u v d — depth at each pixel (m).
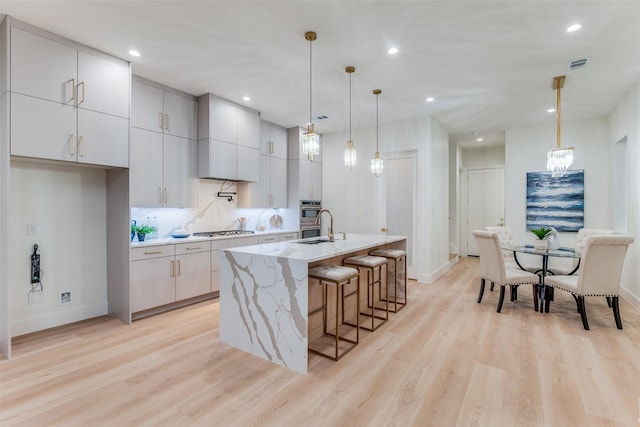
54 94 2.69
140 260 3.32
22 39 2.52
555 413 1.82
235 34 2.69
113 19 2.48
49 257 3.12
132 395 2.00
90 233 3.40
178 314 3.55
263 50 2.96
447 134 5.99
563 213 5.19
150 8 2.34
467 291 4.53
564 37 2.69
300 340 2.32
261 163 5.19
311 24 2.54
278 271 2.44
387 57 3.07
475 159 7.76
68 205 3.25
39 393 2.02
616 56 3.01
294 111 4.77
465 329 3.10
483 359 2.48
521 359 2.48
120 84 3.12
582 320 3.11
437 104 4.40
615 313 3.10
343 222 5.96
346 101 4.31
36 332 3.00
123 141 3.15
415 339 2.87
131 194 3.46
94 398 1.97
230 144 4.36
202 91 4.02
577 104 4.36
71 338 2.87
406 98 4.17
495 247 3.60
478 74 3.43
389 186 5.48
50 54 2.66
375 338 2.90
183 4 2.29
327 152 6.19
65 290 3.23
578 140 5.10
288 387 2.11
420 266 5.08
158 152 3.73
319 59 3.13
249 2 2.26
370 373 2.29
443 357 2.52
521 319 3.37
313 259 2.37
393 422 1.76
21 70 2.52
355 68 3.31
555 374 2.25
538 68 3.28
